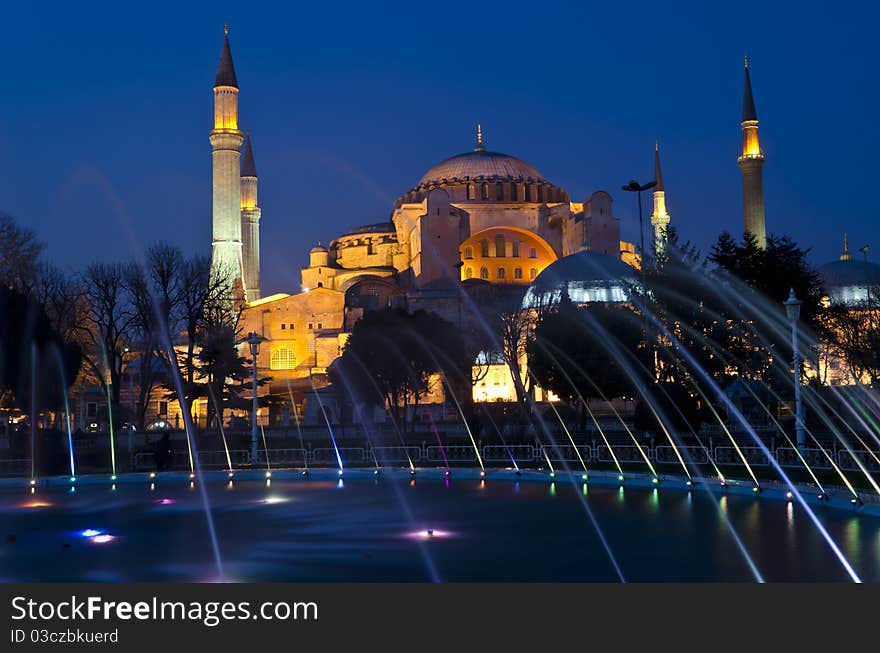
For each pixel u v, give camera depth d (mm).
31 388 54625
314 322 131875
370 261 147000
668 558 16953
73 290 74250
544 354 67688
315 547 19172
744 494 27578
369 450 50938
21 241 68750
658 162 144625
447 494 30188
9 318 54094
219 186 126000
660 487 30719
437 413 86500
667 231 57969
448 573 16078
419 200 147875
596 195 131375
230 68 128125
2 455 49844
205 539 20625
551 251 141250
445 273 128750
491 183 144875
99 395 88500
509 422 64062
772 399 59562
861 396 60062
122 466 48531
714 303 54844
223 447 57531
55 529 22891
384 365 71938
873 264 106500
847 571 15477
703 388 54719
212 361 71625
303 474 39781
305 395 85250
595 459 42188
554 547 18547
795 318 35000
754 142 116812
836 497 23938
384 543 19578
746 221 116812
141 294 73562
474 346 96750
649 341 53062
